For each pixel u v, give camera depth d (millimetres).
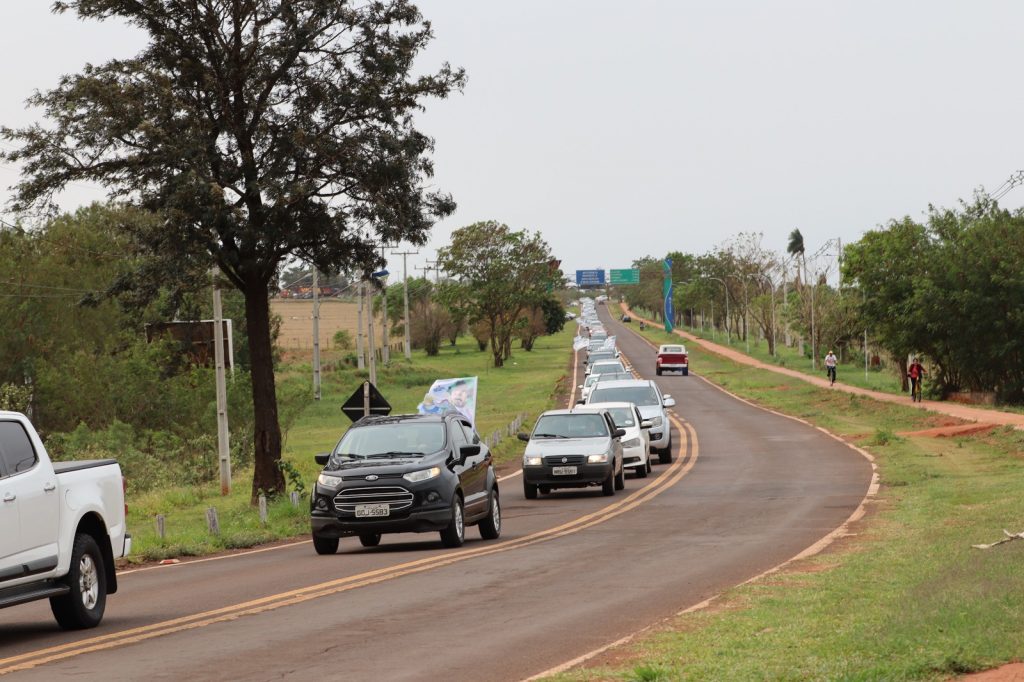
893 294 71750
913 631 10680
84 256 66688
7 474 13492
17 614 16859
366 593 16516
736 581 16578
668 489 34906
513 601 15242
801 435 54656
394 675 10586
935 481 32375
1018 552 15484
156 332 58031
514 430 60219
